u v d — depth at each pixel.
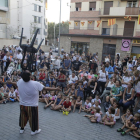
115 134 4.85
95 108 5.61
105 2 21.58
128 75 7.35
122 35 20.55
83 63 14.06
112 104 6.24
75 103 6.50
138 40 18.72
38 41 35.28
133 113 6.10
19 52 11.22
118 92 6.63
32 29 32.31
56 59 11.21
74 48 23.34
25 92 3.81
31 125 4.07
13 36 27.88
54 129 4.86
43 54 12.31
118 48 19.89
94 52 21.58
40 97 7.16
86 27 23.08
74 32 23.83
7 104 6.64
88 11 22.72
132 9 19.75
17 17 31.17
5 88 7.36
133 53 19.44
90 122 5.52
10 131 4.56
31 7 32.56
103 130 5.04
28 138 4.24
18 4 30.75
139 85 6.41
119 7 20.30
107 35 20.67
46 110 6.29
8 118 5.38
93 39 21.47
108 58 15.09
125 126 5.12
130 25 20.36
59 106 6.27
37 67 11.66
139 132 4.79
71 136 4.55
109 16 21.02
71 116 5.91
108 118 5.45
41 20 35.34
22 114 4.07
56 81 9.01
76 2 23.44
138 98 6.46
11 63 10.41
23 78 3.72
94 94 7.28
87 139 4.46
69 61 10.88
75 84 8.20
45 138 4.31
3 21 18.52
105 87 7.77
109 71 8.99
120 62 15.06
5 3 19.17
